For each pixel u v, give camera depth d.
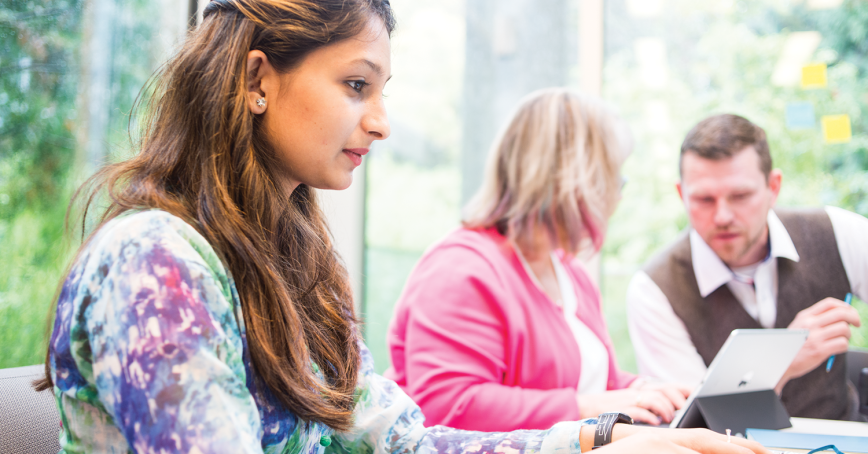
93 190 0.64
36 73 1.86
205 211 0.58
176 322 0.47
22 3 1.83
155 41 1.81
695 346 1.66
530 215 1.42
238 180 0.61
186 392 0.46
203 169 0.59
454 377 1.21
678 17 1.80
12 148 1.85
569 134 1.45
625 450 0.58
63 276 0.60
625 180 1.57
